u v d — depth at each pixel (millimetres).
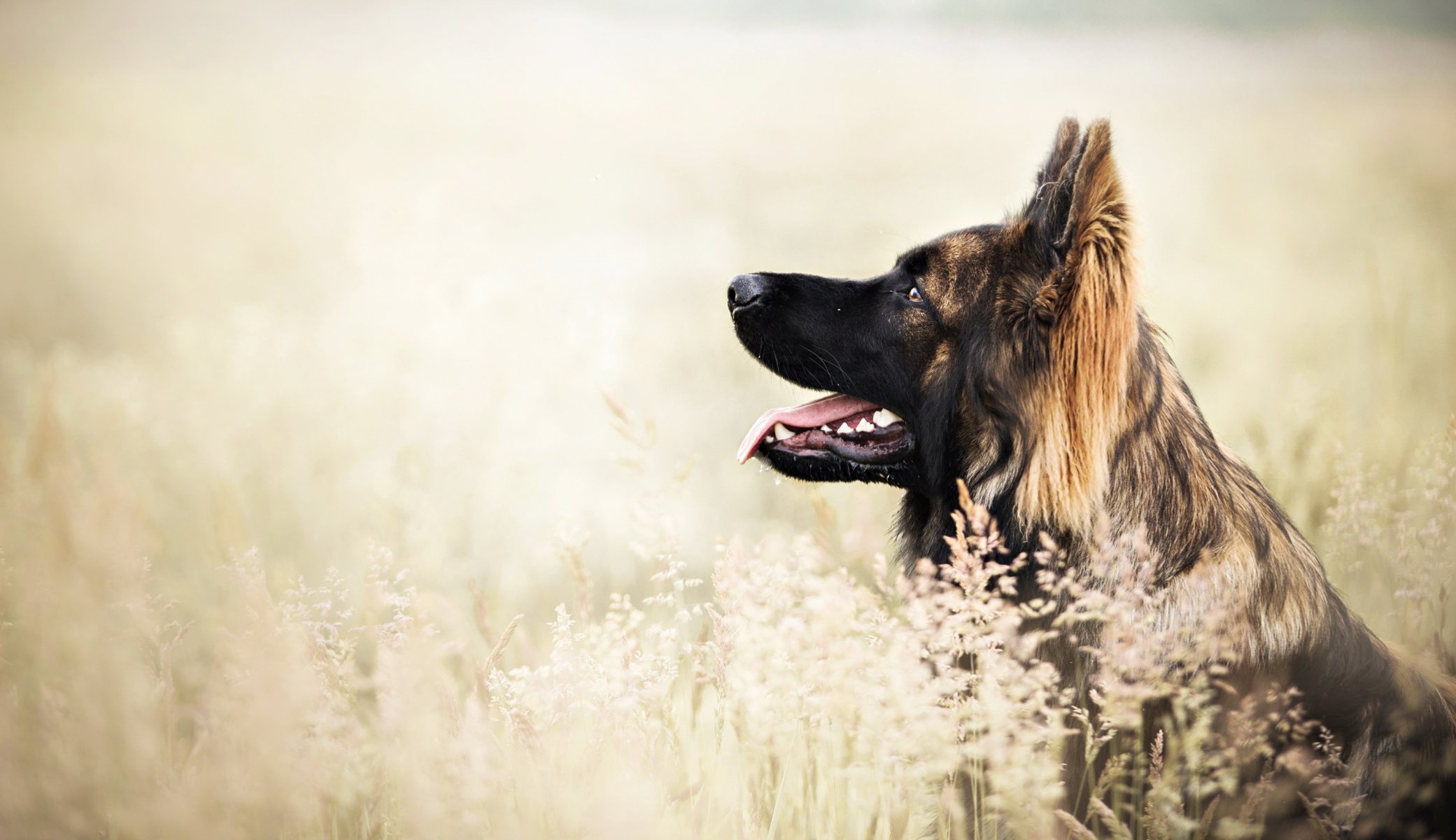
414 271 9914
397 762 2926
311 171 25375
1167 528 3363
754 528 6910
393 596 3355
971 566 3420
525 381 8172
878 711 2955
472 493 6738
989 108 35688
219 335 9453
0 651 3699
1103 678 3000
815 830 3465
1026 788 2893
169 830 2658
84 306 13695
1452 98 33531
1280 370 9352
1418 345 9047
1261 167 22594
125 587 3455
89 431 6961
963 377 3869
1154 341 3656
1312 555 3537
